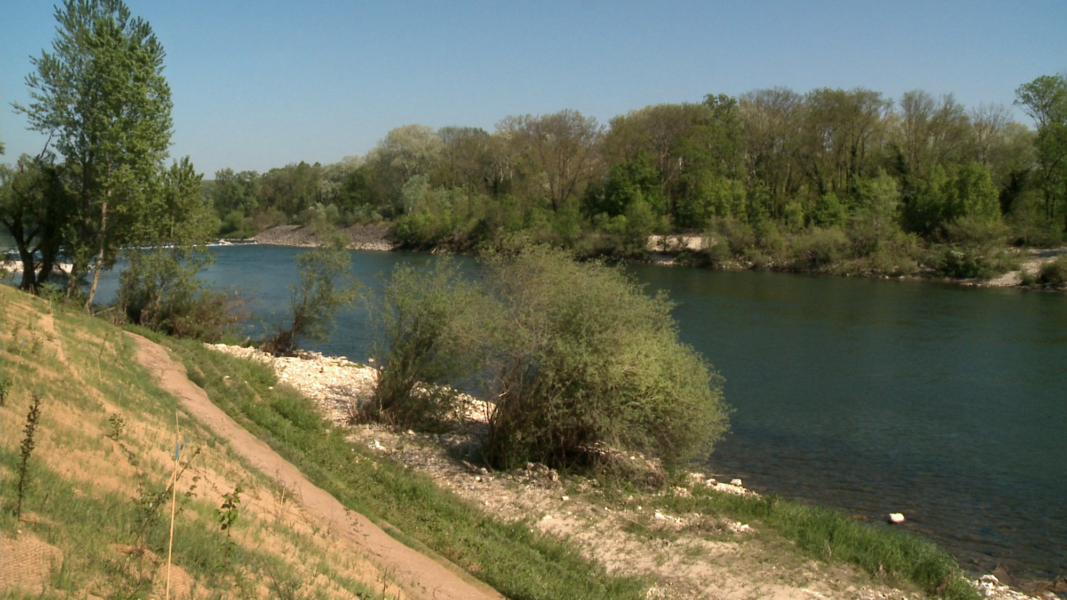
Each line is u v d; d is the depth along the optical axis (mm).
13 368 9180
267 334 29578
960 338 34188
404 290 18625
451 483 14367
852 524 13266
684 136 83250
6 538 5203
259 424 15016
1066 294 50156
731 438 19781
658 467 15461
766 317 40000
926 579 11406
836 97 77125
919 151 77875
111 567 5438
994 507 15211
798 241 67438
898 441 19594
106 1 26672
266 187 107062
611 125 88125
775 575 11141
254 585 6156
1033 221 64125
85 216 27016
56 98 25922
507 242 17734
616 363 15117
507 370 15977
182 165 28453
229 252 76875
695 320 38906
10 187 27875
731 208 74438
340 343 31875
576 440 15992
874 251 63812
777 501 14508
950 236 64250
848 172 80312
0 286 16422
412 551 9742
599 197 82938
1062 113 65312
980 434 20219
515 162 88125
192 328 27109
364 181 98875
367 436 17000
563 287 15875
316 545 8062
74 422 8258
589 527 12617
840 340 33594
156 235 27281
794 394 24344
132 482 7328
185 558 6105
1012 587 11641
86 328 15805
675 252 74000
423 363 18312
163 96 27750
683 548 11977
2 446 6516
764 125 83000
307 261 28594
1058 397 24062
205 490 8070
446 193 88625
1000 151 76188
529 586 9461
